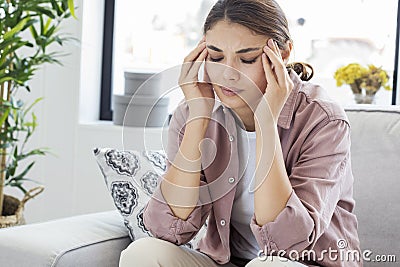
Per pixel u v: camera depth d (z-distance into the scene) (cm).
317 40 348
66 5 309
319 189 181
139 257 183
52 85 364
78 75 361
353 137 235
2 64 302
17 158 320
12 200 332
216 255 200
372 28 344
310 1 347
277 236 178
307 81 210
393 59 341
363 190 228
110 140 355
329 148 185
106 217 230
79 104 362
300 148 190
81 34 360
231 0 180
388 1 341
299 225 175
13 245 197
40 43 310
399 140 230
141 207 221
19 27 295
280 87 181
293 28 348
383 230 225
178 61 369
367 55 345
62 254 195
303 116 190
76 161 361
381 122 234
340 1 346
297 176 184
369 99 326
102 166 229
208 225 206
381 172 228
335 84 347
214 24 181
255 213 182
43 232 206
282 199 178
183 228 194
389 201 225
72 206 363
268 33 181
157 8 371
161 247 187
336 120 187
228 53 181
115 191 225
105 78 377
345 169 189
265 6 181
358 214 227
